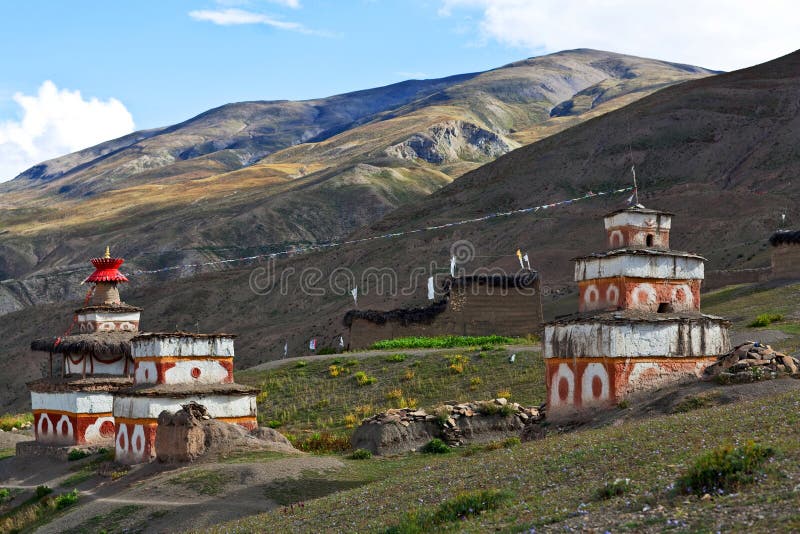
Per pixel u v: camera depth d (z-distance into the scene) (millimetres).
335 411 48031
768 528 14727
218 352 40969
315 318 108125
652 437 23234
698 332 31656
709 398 27703
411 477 26484
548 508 18656
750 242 88812
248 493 28906
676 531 15516
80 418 44969
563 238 108375
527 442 30375
